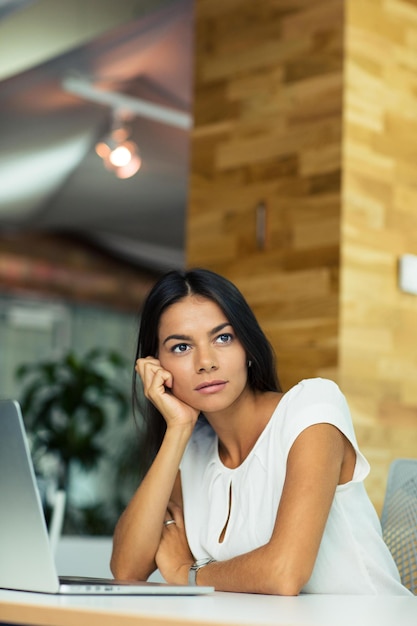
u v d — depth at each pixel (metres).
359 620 1.27
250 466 2.07
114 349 10.30
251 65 4.20
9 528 1.60
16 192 8.23
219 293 2.10
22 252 9.77
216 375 2.08
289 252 3.97
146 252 10.36
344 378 3.74
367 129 3.92
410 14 4.14
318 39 3.96
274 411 2.07
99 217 9.05
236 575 1.82
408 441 3.91
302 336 3.88
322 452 1.92
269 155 4.09
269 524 2.02
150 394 2.15
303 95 3.99
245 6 4.25
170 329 2.11
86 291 10.10
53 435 8.08
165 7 4.73
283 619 1.23
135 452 9.04
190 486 2.22
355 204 3.84
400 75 4.07
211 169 4.32
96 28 5.02
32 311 9.88
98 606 1.35
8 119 6.40
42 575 1.54
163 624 1.23
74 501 9.62
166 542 2.18
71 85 5.73
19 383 9.66
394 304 3.94
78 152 7.24
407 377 3.96
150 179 7.75
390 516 2.25
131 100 6.12
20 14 5.28
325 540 2.00
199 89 4.41
